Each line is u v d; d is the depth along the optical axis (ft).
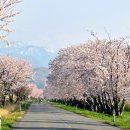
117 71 197.77
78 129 117.19
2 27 81.66
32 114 223.30
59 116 205.26
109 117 195.31
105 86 201.67
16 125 130.31
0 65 281.13
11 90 308.19
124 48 215.72
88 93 264.31
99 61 207.21
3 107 252.42
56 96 477.36
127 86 199.82
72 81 280.10
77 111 273.33
